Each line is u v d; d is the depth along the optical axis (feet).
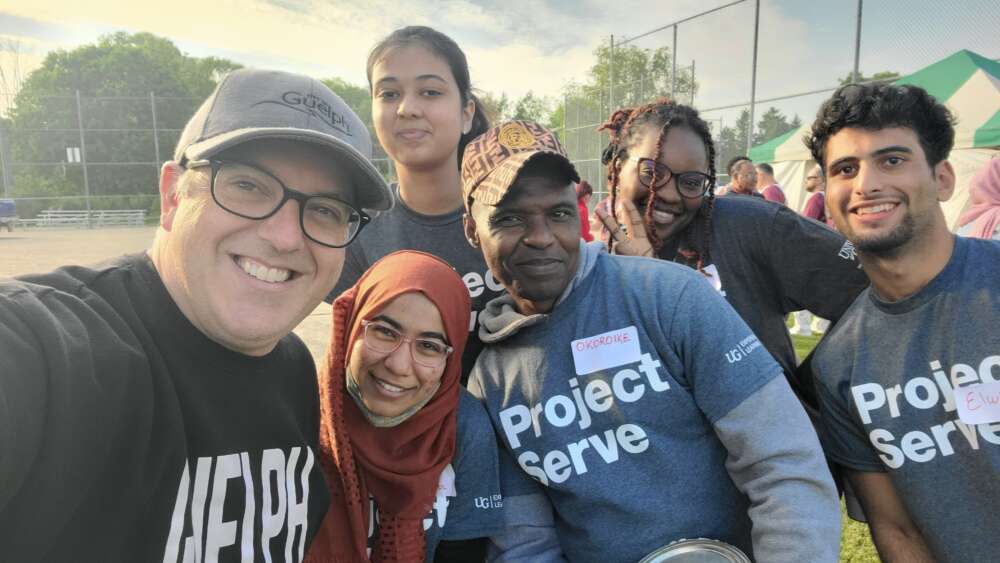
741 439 4.77
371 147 4.22
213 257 3.60
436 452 5.51
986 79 26.68
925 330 5.15
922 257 5.15
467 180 5.79
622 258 5.69
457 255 7.98
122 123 122.83
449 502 5.59
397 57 7.91
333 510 5.33
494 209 5.23
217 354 3.81
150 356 3.47
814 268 6.74
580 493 5.08
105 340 3.22
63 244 65.00
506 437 5.50
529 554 5.54
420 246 8.12
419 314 5.26
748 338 5.00
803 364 6.60
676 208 7.13
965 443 4.97
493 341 5.70
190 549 3.52
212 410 3.74
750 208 7.22
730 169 23.94
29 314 2.96
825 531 4.49
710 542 4.79
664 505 4.95
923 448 5.14
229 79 3.79
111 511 3.18
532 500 5.65
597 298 5.41
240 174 3.59
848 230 5.43
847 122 5.28
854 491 5.92
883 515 5.65
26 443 2.70
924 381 5.12
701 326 5.00
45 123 120.78
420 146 7.89
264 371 4.16
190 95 162.40
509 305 5.95
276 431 4.12
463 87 8.34
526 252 5.20
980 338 4.90
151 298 3.67
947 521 5.06
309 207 3.79
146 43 176.24
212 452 3.67
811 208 22.25
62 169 117.70
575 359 5.25
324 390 5.59
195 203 3.57
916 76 30.14
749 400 4.77
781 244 6.91
